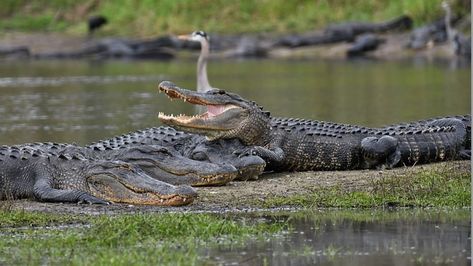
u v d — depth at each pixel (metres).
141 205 44.56
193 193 44.25
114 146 49.59
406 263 34.03
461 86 102.12
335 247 36.41
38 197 45.25
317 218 41.75
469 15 147.00
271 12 169.25
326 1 169.12
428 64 130.50
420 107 84.81
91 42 164.12
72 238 37.16
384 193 45.66
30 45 163.88
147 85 110.75
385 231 39.06
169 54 157.75
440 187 46.56
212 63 143.75
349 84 108.19
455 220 41.06
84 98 97.56
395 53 145.62
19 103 93.12
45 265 34.31
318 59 146.00
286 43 155.62
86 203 44.75
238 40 158.25
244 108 52.06
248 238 38.03
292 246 36.66
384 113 81.06
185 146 52.44
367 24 154.00
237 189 47.66
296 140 53.00
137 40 161.25
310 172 52.72
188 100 51.84
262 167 50.00
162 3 174.50
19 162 46.16
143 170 47.38
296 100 92.62
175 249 36.31
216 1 173.00
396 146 52.47
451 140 53.75
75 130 72.75
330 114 80.88
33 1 185.12
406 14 153.38
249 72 126.38
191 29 167.62
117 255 34.94
